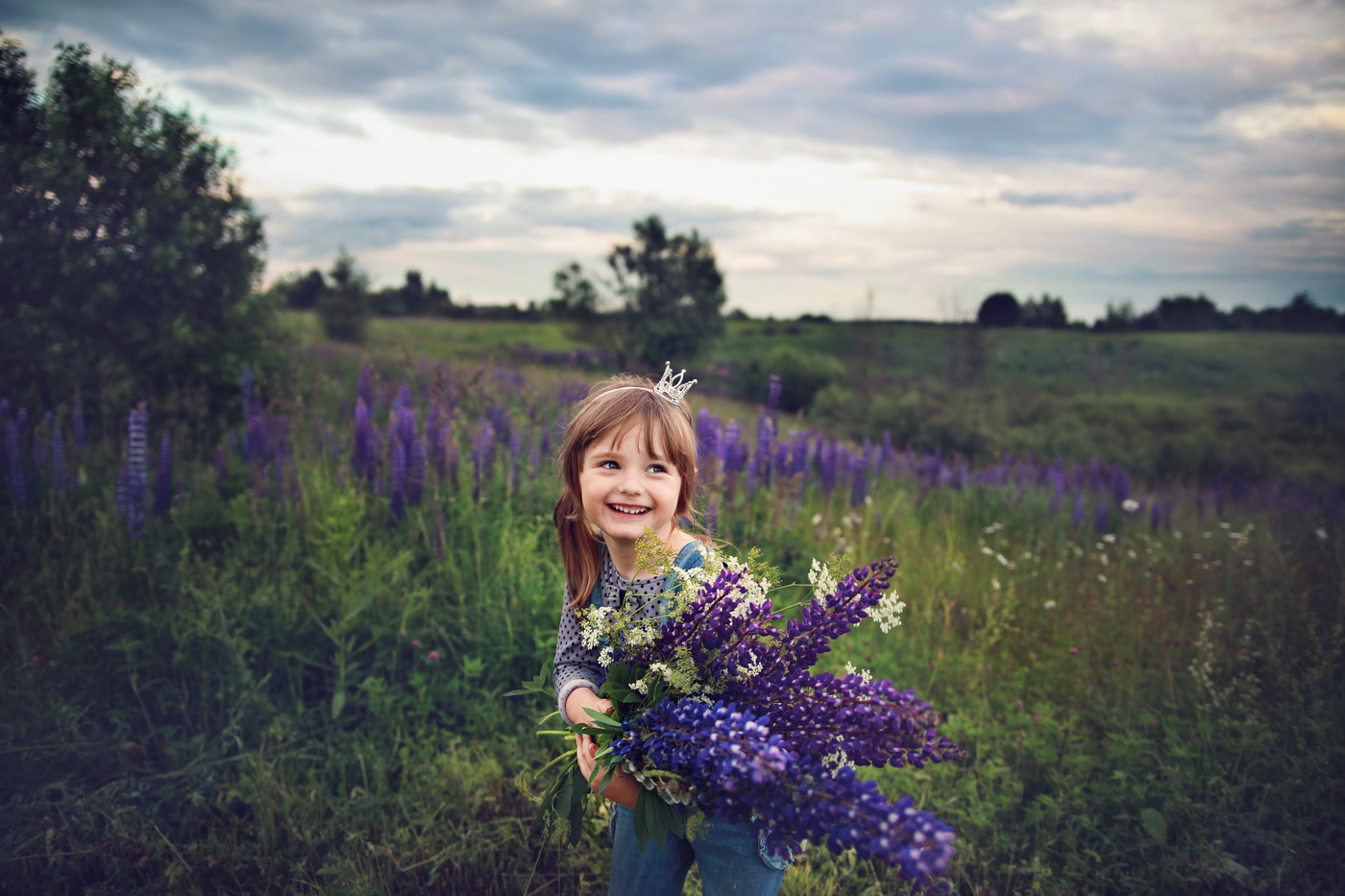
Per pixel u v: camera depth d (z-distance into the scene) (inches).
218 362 332.5
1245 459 636.1
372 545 183.5
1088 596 206.1
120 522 187.8
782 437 288.4
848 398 764.6
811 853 108.6
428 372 347.6
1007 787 119.7
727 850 62.4
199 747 125.7
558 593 152.9
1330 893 99.9
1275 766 124.4
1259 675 160.2
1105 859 107.9
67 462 233.1
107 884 101.2
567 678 71.8
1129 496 362.0
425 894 101.4
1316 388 998.4
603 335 1115.3
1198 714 137.7
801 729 54.8
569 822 70.0
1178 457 665.0
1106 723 140.5
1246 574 215.2
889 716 52.9
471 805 114.6
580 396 76.1
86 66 333.7
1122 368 1290.6
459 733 134.1
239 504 193.6
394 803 117.1
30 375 316.8
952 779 122.8
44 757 120.3
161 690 135.6
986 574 225.3
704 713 50.9
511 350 1094.4
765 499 205.2
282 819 113.7
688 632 58.8
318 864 106.3
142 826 110.6
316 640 147.8
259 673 143.6
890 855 39.1
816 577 61.4
